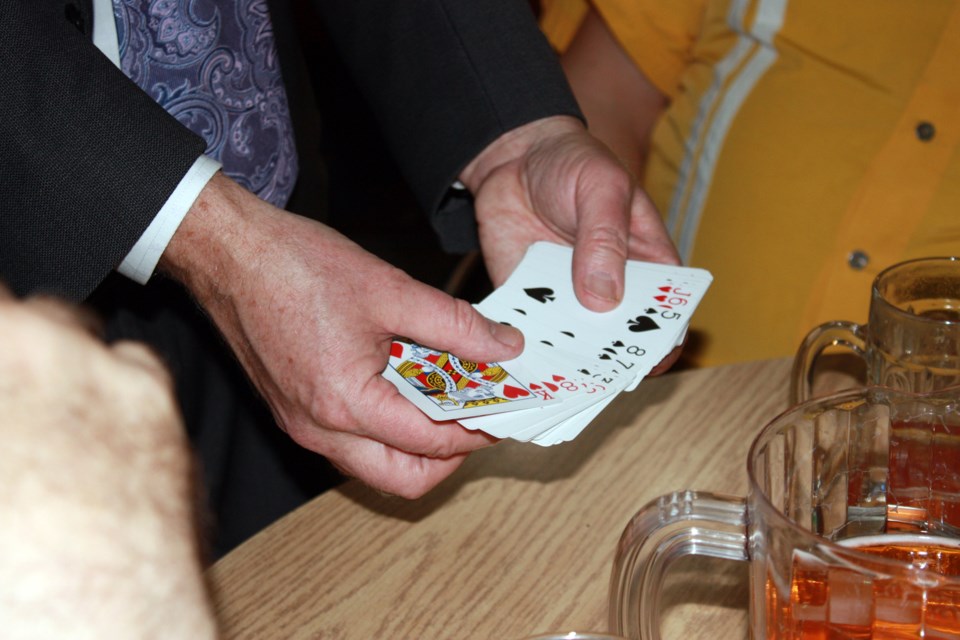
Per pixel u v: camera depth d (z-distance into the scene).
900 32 1.52
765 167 1.71
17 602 0.21
